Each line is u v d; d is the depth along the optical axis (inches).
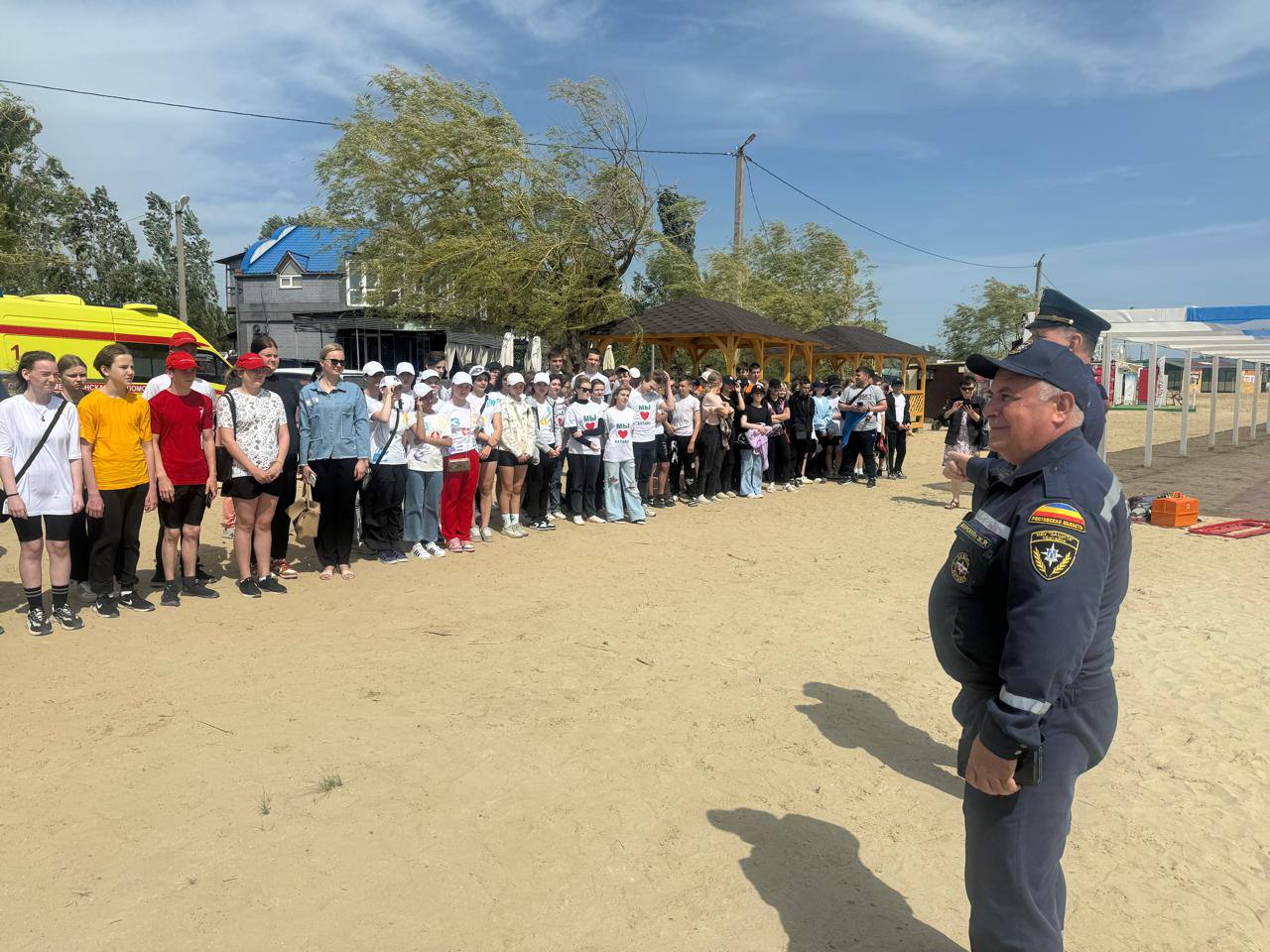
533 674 207.8
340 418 293.0
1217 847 138.3
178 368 251.6
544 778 155.0
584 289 834.2
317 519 298.8
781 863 130.5
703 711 188.5
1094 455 87.7
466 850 131.3
